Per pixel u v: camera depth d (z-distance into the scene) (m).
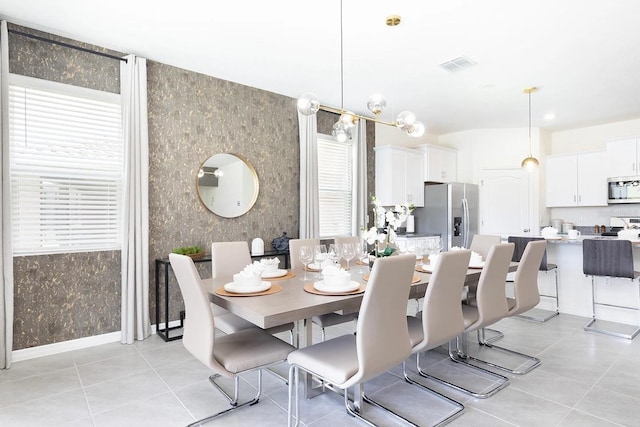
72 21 2.86
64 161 3.17
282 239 4.30
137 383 2.52
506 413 2.13
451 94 4.51
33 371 2.71
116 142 3.42
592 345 3.21
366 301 1.64
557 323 3.83
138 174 3.38
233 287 2.14
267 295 2.03
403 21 2.82
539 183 6.07
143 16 2.77
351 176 5.39
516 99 4.69
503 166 6.20
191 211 3.84
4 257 2.76
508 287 5.13
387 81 4.08
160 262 3.51
